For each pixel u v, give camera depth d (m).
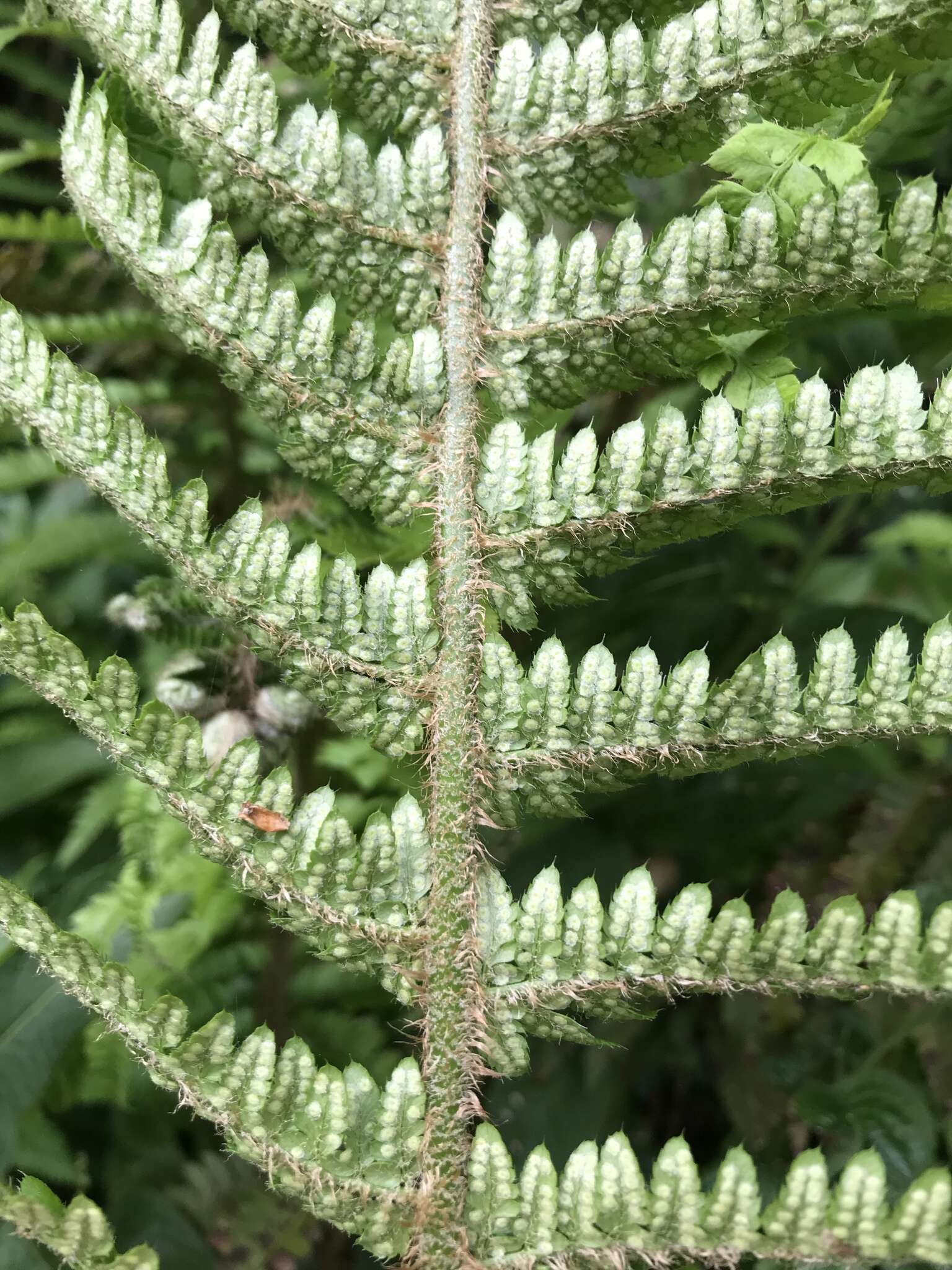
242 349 0.12
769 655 0.11
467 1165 0.11
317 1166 0.10
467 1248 0.10
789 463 0.11
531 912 0.11
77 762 0.21
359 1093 0.11
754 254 0.11
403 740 0.12
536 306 0.12
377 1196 0.11
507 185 0.13
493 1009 0.11
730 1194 0.10
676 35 0.12
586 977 0.11
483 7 0.13
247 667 0.16
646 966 0.11
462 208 0.12
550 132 0.12
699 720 0.11
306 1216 0.16
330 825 0.11
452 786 0.11
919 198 0.11
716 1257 0.10
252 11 0.13
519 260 0.12
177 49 0.12
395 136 0.13
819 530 0.24
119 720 0.11
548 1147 0.17
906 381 0.11
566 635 0.21
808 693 0.11
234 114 0.12
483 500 0.12
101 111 0.12
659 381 0.20
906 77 0.12
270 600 0.12
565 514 0.12
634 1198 0.10
